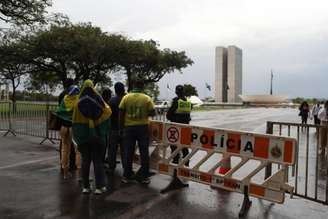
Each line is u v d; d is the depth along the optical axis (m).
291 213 6.17
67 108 8.38
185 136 7.45
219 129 6.93
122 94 8.61
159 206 6.45
